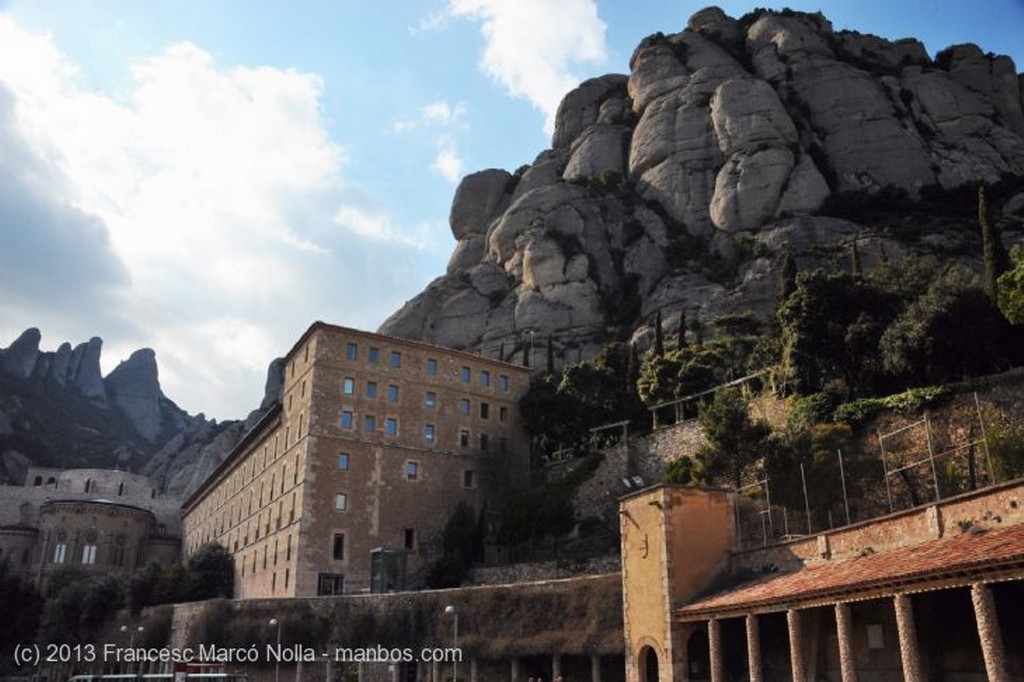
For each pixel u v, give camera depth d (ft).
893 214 393.09
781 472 157.48
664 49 538.47
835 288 193.88
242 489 328.29
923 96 451.12
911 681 79.36
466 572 223.30
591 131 540.52
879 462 153.58
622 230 467.11
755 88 455.63
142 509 438.81
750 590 109.70
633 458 235.20
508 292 479.00
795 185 410.72
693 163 463.83
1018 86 471.62
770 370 211.82
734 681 120.37
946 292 174.81
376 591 226.38
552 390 292.20
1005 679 70.54
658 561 125.29
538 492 251.39
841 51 502.38
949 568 75.72
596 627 146.82
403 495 261.85
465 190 592.60
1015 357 169.68
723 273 405.59
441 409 279.69
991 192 389.80
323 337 264.93
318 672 191.62
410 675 181.57
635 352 319.47
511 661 162.91
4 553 418.31
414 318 488.85
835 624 106.73
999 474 126.52
